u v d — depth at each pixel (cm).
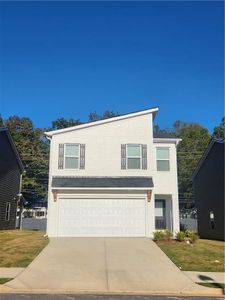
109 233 2262
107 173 2405
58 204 2278
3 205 3073
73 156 2409
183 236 2012
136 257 1630
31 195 5734
